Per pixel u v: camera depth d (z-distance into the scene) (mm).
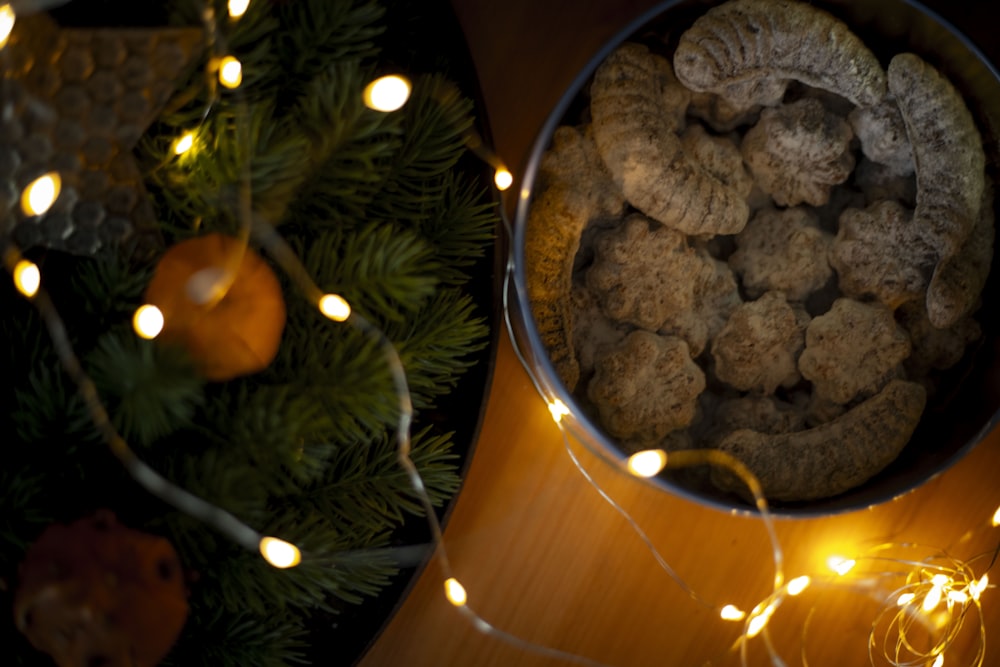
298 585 538
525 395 624
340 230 518
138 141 514
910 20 585
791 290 604
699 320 601
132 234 504
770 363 600
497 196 578
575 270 603
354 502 548
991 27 631
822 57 579
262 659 535
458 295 581
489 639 623
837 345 594
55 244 501
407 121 541
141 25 525
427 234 550
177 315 483
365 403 511
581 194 585
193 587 526
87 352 513
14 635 504
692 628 630
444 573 621
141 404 480
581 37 625
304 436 516
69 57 486
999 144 595
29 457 501
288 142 499
